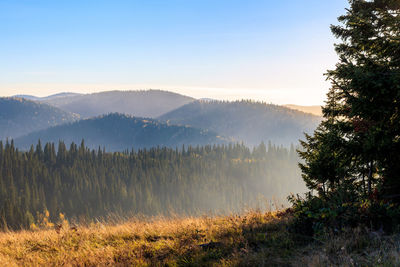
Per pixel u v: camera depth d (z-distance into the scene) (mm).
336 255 5027
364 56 7445
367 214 5965
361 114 7137
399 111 6812
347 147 7395
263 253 5508
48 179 161750
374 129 6844
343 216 6164
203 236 7324
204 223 8547
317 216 6281
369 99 6848
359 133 7410
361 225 5824
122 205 144750
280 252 5566
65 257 6680
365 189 8852
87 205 137750
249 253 5543
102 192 150000
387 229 5777
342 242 5332
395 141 6727
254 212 8766
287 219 7703
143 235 8133
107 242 7848
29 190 136875
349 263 4559
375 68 6770
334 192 8430
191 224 8562
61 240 8352
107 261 6180
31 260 6730
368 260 4617
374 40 7270
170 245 6754
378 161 7469
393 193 7418
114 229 9094
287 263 5059
